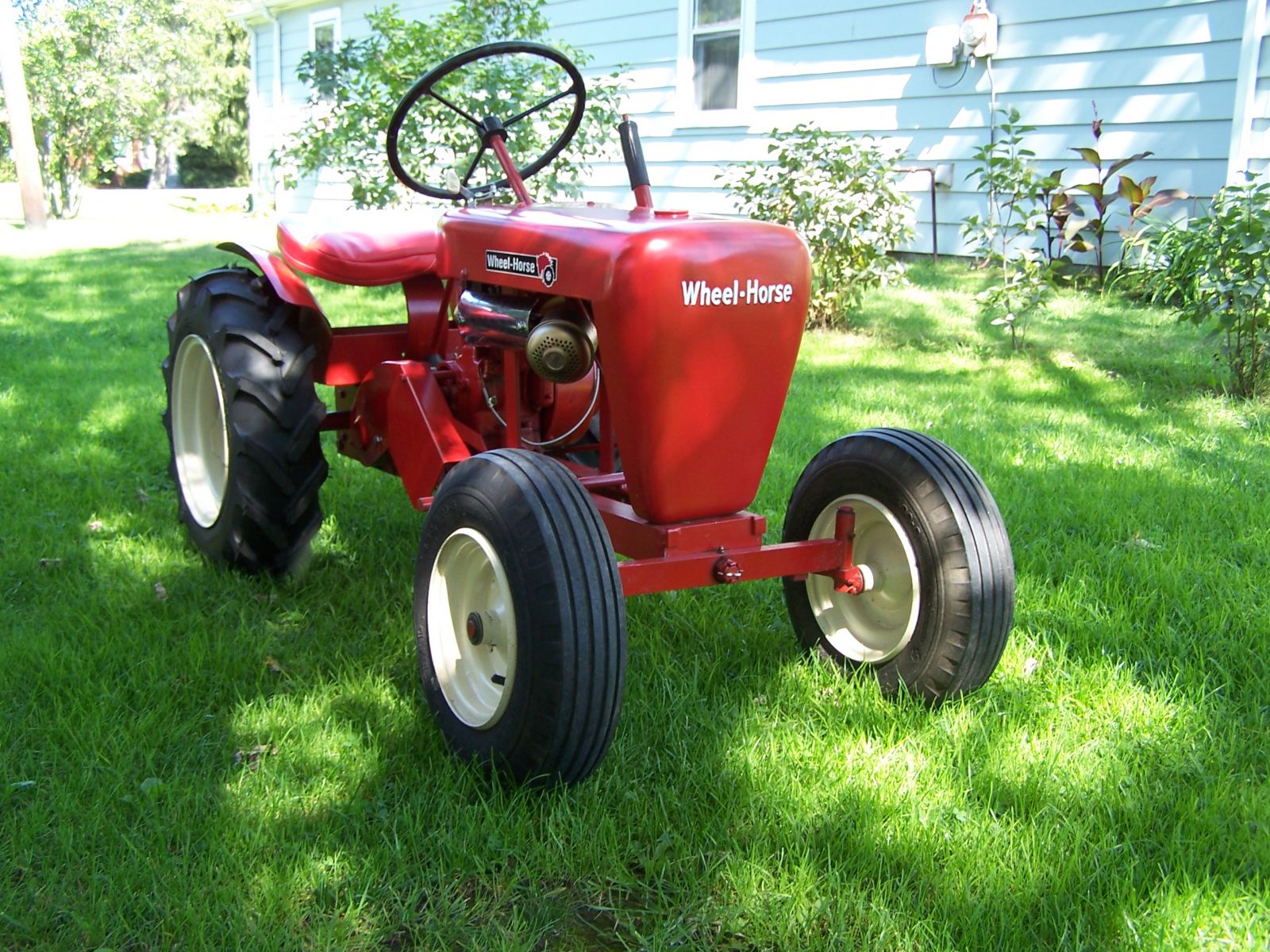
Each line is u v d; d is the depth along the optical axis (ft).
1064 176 27.78
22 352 22.90
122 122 62.90
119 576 11.53
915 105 30.14
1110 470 15.14
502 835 7.24
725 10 34.35
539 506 7.47
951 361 21.91
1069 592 11.16
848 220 24.02
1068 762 8.07
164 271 36.52
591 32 38.65
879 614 9.48
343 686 9.24
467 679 8.32
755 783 7.77
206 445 12.42
